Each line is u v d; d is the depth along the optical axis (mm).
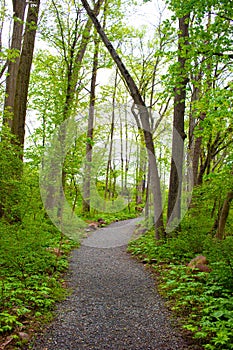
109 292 6117
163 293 6020
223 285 5516
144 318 4906
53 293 5750
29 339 4098
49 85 14656
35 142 15352
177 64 8133
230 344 3811
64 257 8555
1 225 6855
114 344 4109
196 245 8406
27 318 4652
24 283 5863
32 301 5223
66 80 12539
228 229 9891
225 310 4523
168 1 7664
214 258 6168
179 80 8297
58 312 5059
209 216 11055
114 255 9422
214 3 6867
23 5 12359
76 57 12719
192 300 5203
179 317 4914
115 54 9562
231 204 9586
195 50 7703
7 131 8695
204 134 9297
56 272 7109
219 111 6895
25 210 7770
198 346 4051
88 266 8023
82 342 4137
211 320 4574
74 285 6465
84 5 10008
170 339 4246
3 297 4996
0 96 15672
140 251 9406
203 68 8148
